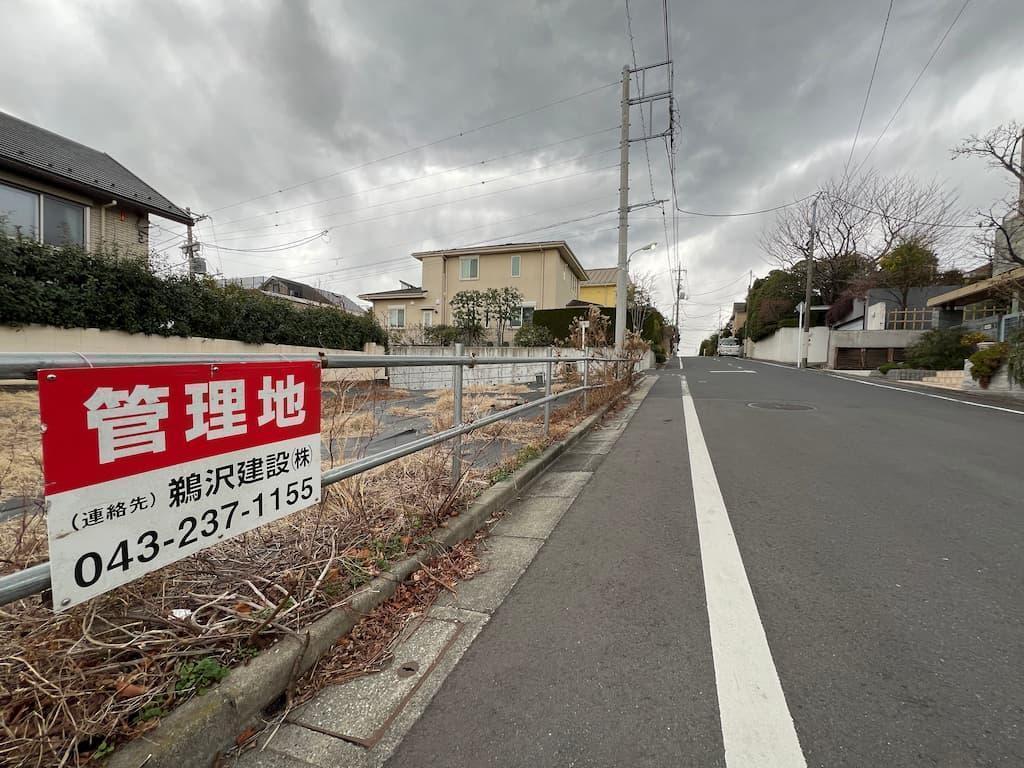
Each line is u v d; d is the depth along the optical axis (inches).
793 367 900.6
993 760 53.1
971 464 176.2
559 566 101.3
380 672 69.4
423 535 104.7
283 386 73.1
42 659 52.9
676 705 61.7
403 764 53.9
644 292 1334.9
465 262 1036.5
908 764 52.7
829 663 69.2
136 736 50.4
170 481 56.9
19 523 63.2
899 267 872.9
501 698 63.7
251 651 63.9
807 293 943.7
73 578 47.3
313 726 59.5
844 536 112.7
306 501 78.3
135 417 52.7
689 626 78.6
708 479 159.2
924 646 73.0
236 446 65.6
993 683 65.1
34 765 46.4
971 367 434.9
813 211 980.6
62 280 281.7
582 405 282.2
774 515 126.3
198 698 55.5
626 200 542.6
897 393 416.8
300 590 75.5
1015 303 544.1
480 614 84.0
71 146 472.4
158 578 65.8
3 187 366.9
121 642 58.9
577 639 76.1
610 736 57.1
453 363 120.6
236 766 53.8
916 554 103.3
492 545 112.7
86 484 48.2
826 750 54.6
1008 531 115.3
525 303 993.5
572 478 166.6
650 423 274.1
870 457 186.9
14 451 62.6
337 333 490.0
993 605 83.9
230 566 79.1
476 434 200.5
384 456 95.6
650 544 110.3
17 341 263.9
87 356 48.1
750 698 62.6
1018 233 513.7
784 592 88.4
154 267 331.9
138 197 448.1
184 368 58.1
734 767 52.5
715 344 2795.3
